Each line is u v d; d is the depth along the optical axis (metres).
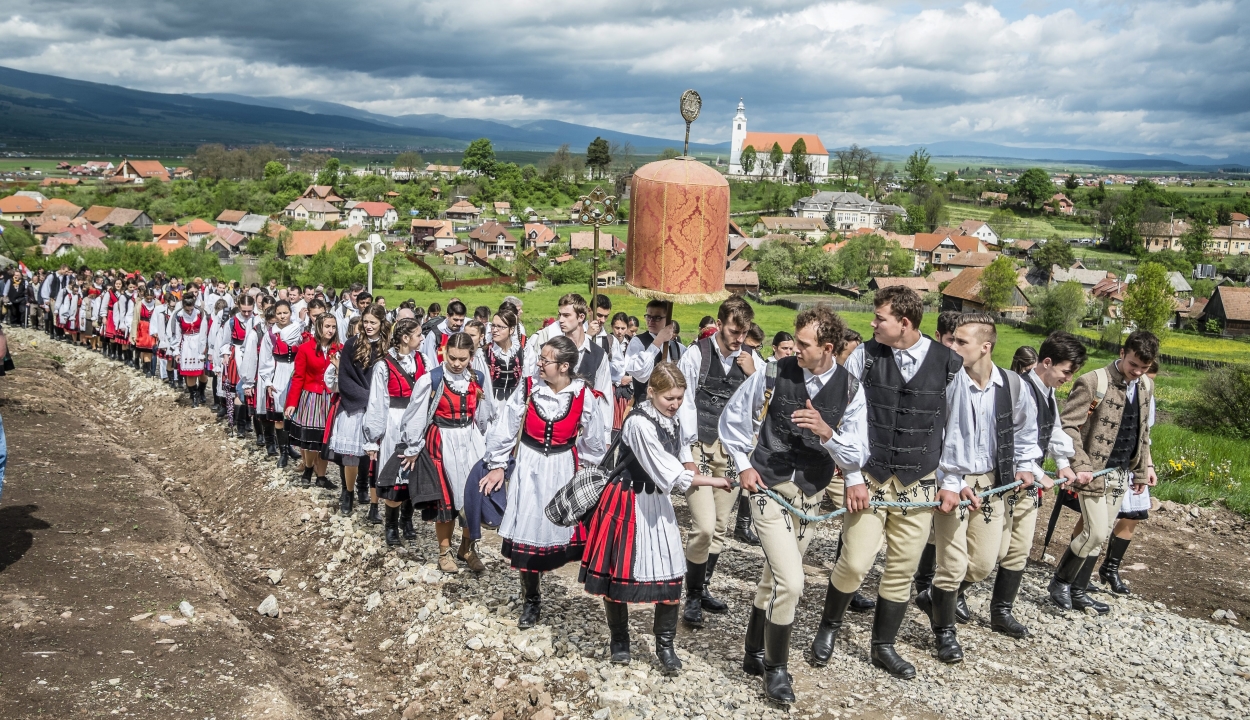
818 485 4.78
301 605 6.82
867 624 5.90
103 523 7.27
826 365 4.69
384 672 5.53
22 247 95.94
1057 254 110.50
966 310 5.74
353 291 12.98
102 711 4.25
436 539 7.74
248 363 10.95
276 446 10.83
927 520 4.91
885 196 185.12
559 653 5.27
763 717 4.51
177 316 14.84
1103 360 61.50
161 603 5.69
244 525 8.88
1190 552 7.94
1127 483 6.40
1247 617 6.40
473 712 4.76
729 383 6.12
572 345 5.49
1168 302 67.38
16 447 9.60
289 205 156.00
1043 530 8.40
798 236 137.38
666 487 4.74
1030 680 5.12
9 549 6.30
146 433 13.26
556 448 5.52
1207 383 20.00
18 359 16.53
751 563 7.12
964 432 5.19
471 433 6.81
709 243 5.71
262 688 4.68
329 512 8.52
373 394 7.40
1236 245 145.00
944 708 4.69
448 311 9.25
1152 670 5.36
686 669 5.05
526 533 5.45
